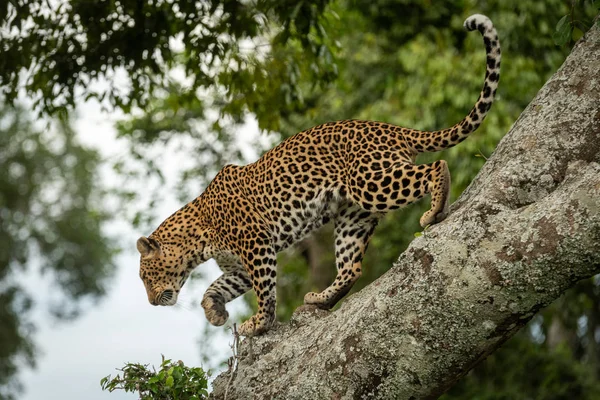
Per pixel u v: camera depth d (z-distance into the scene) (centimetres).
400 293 770
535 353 2319
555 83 811
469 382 2255
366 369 788
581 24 902
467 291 735
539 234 707
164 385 909
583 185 696
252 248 1020
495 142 1933
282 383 846
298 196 989
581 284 2372
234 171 1052
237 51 1378
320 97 2312
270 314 988
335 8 1579
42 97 1380
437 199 853
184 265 1117
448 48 2214
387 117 2145
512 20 2069
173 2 1300
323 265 2412
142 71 1397
